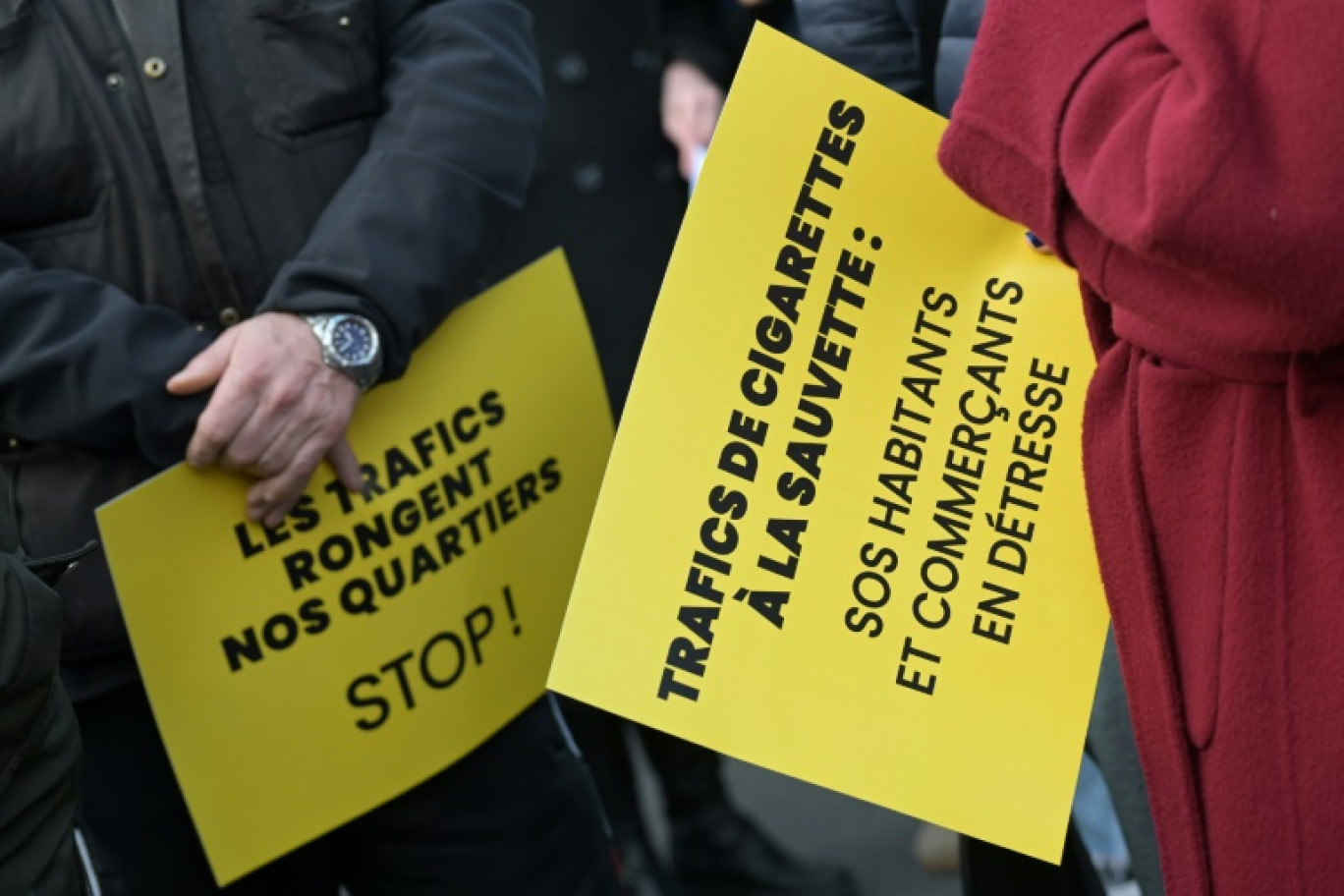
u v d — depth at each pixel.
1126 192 1.36
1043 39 1.47
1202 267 1.33
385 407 2.22
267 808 2.15
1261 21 1.32
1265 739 1.54
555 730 2.42
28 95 2.03
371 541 2.20
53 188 2.06
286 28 2.14
